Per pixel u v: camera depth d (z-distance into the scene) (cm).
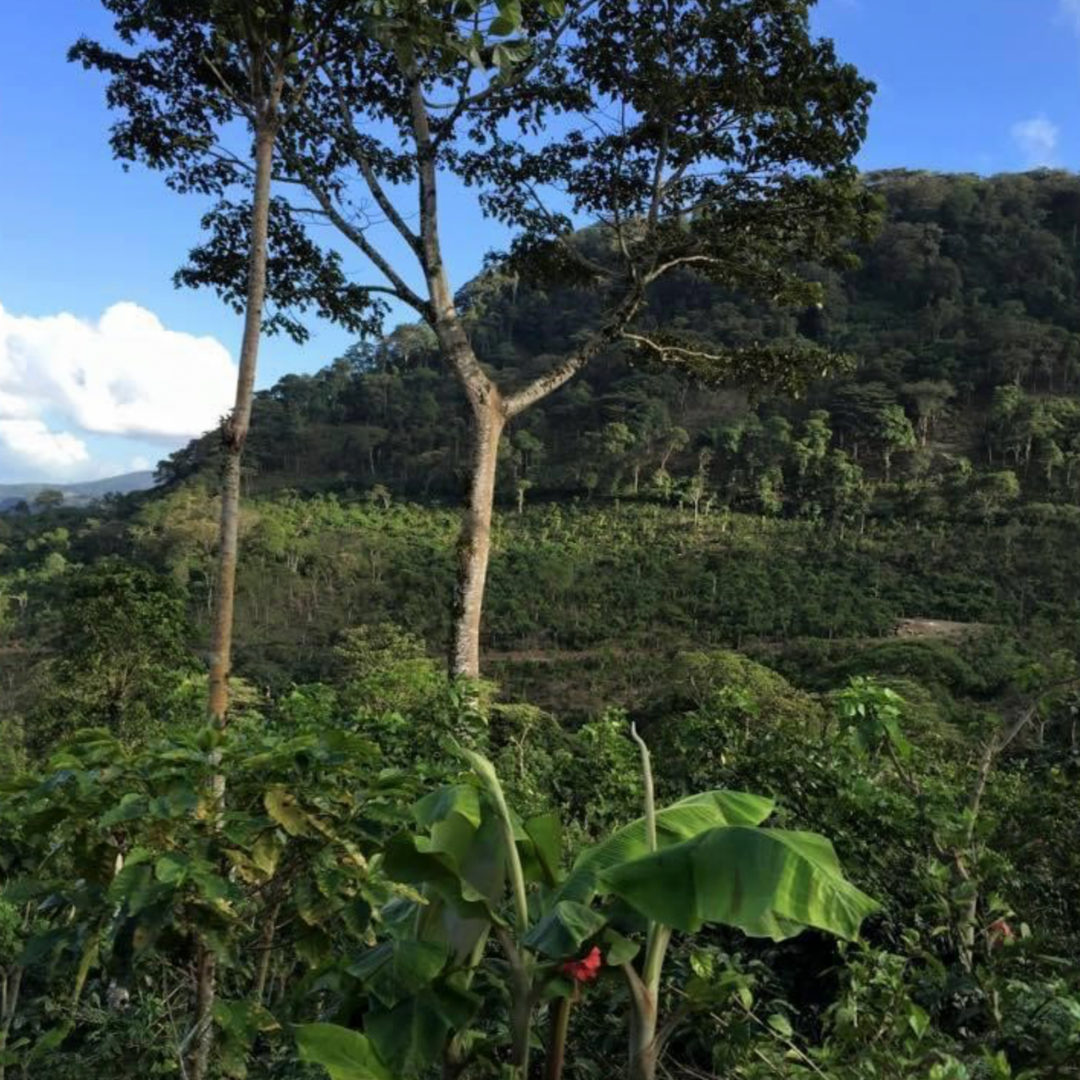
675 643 5300
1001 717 425
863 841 374
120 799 218
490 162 934
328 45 499
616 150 917
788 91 848
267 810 220
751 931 186
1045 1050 211
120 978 271
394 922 239
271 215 859
